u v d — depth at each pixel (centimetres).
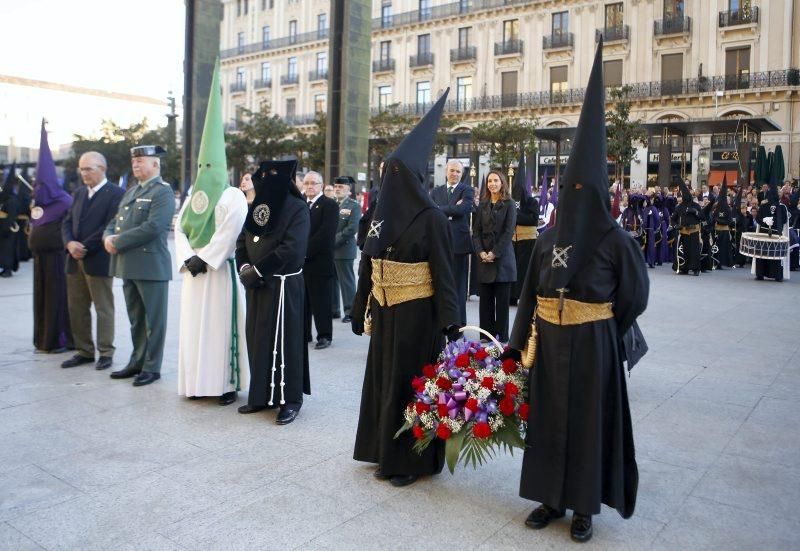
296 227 503
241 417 505
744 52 3538
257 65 5653
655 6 3741
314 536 324
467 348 375
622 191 1809
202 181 534
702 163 3534
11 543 317
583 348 324
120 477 393
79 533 327
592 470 318
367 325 411
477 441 352
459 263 731
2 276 1341
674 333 815
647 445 444
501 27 4275
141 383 586
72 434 464
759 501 364
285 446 445
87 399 546
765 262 1395
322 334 756
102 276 641
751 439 455
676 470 404
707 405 528
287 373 497
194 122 2895
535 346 340
